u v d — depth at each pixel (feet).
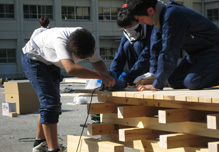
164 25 11.15
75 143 11.70
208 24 11.65
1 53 116.37
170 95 9.28
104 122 12.68
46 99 11.22
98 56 11.89
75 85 61.46
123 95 10.46
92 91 11.84
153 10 11.30
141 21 11.71
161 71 11.18
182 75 12.64
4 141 15.74
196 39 11.78
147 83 12.88
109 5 130.72
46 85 11.38
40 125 12.32
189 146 9.95
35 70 11.51
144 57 14.82
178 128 10.23
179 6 11.55
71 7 125.90
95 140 10.91
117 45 133.18
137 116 11.10
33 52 11.60
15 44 118.01
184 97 9.00
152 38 14.11
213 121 8.62
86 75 10.63
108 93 11.07
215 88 12.18
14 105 25.40
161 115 9.70
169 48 11.10
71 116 23.61
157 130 11.33
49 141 11.22
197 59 12.04
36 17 120.78
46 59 11.32
